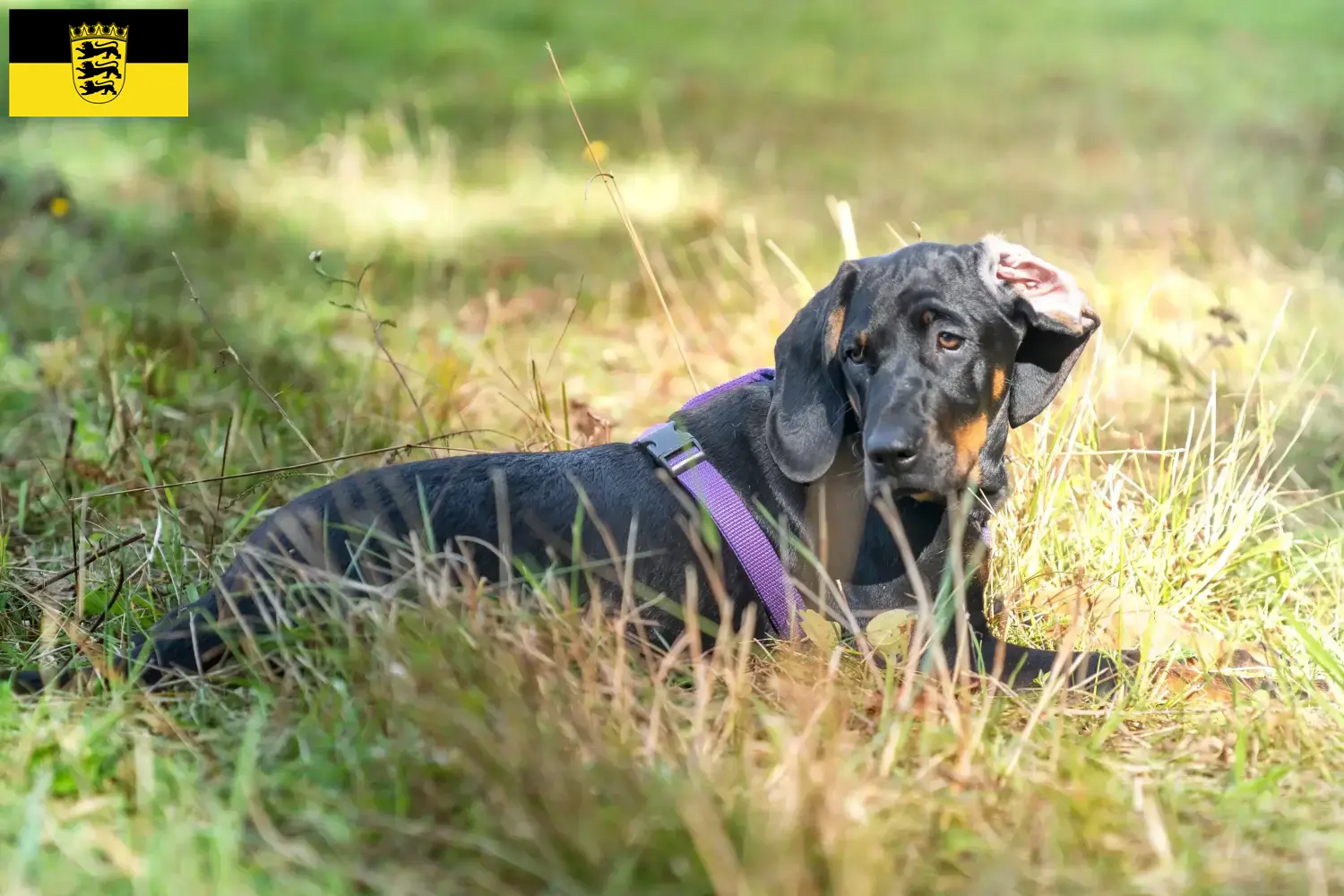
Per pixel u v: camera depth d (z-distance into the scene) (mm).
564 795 2943
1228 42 19141
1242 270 8375
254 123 14469
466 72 17359
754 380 4195
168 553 4602
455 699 3242
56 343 6965
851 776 3154
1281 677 3740
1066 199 11164
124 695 3604
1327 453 5730
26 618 4402
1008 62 18359
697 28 20609
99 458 5574
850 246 5297
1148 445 5777
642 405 6602
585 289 8797
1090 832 3039
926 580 3924
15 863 2826
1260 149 12695
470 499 3902
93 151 12992
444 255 9789
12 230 9438
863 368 3779
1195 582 4484
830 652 3752
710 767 3193
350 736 3301
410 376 6645
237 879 2783
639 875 2848
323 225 10742
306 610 3715
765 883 2740
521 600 3779
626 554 3867
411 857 2928
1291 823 3199
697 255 9508
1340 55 17734
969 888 2877
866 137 14328
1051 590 4418
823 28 20812
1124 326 7230
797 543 3836
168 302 8281
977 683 3834
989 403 3811
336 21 19719
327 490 3977
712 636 3971
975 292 3768
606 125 14797
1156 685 3855
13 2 15516
